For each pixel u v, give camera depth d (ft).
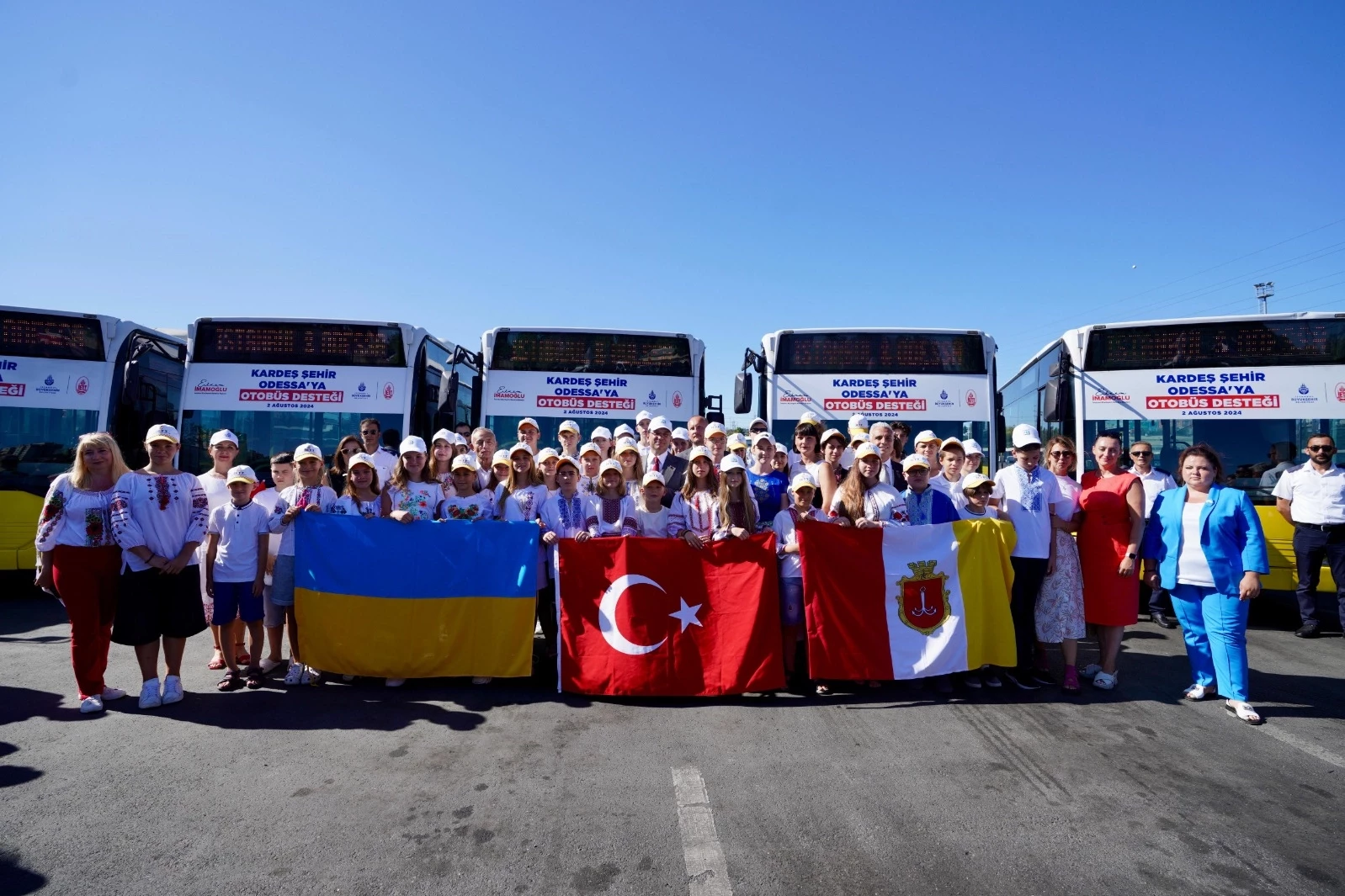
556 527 19.11
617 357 32.01
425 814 11.54
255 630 18.19
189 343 29.86
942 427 30.19
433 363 33.99
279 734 14.79
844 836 10.96
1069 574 18.40
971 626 18.33
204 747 14.10
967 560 18.63
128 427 30.58
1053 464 19.01
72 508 16.08
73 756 13.65
